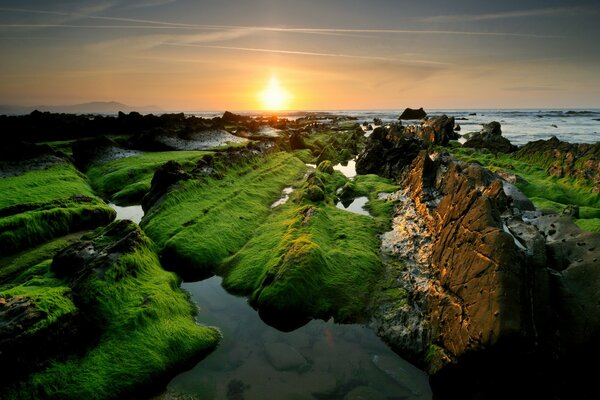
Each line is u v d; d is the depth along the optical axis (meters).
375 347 14.02
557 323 10.55
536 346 10.09
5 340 10.68
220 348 14.18
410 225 24.34
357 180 42.03
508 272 10.84
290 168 47.44
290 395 11.60
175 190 29.27
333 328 15.27
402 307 15.47
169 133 62.00
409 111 166.50
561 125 127.88
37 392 10.72
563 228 13.25
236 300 17.59
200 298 17.73
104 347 12.74
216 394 11.79
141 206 32.16
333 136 83.19
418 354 13.24
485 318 10.71
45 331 11.64
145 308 14.53
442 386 12.00
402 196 32.16
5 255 21.16
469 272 12.53
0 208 25.44
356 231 24.11
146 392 11.88
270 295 16.47
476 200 14.09
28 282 15.38
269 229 24.89
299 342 14.40
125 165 43.22
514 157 44.88
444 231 16.84
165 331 13.98
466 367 11.51
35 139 61.56
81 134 68.12
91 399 11.08
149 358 12.74
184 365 13.12
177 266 20.28
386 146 52.44
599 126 119.69
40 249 22.14
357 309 16.25
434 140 61.91
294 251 18.52
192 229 23.25
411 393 11.74
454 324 12.27
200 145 62.75
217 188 32.66
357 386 11.98
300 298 16.36
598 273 10.70
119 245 17.33
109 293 14.65
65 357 11.98
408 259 19.95
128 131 72.69
